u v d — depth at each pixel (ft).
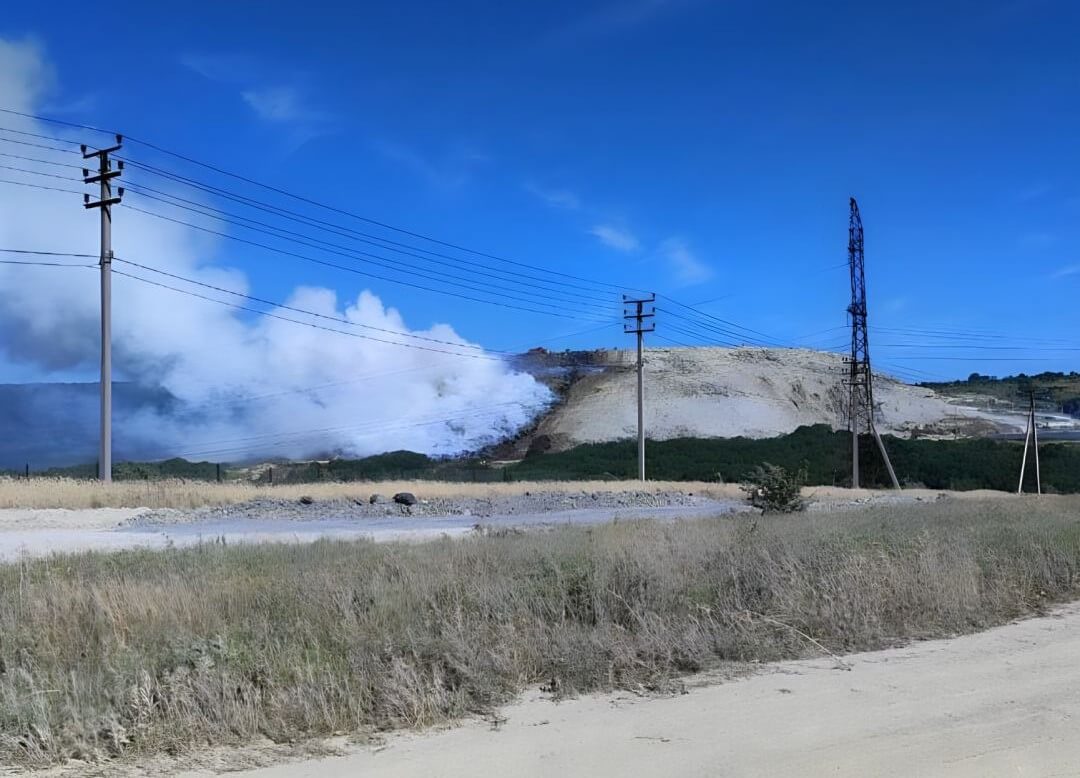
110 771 16.67
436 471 258.57
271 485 139.23
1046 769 16.29
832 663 25.04
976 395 488.85
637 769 16.40
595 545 40.75
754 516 78.38
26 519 85.87
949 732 18.49
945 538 44.93
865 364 240.53
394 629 25.05
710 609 28.14
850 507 112.27
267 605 28.19
